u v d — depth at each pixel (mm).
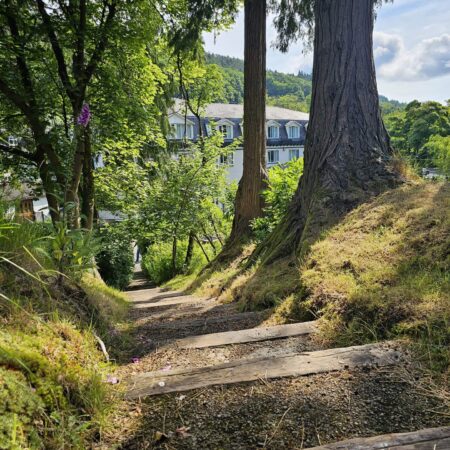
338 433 1260
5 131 6656
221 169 12594
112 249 11031
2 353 1229
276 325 2678
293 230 4496
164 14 7512
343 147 4293
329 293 2580
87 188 7473
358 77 4293
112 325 2654
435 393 1448
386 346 1842
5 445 968
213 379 1671
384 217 3430
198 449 1212
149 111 7930
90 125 6746
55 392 1276
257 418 1375
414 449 1125
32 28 5344
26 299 1812
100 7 6207
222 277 6262
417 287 2217
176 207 11703
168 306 5047
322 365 1729
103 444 1243
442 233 2738
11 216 2277
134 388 1616
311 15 6816
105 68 6242
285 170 6938
